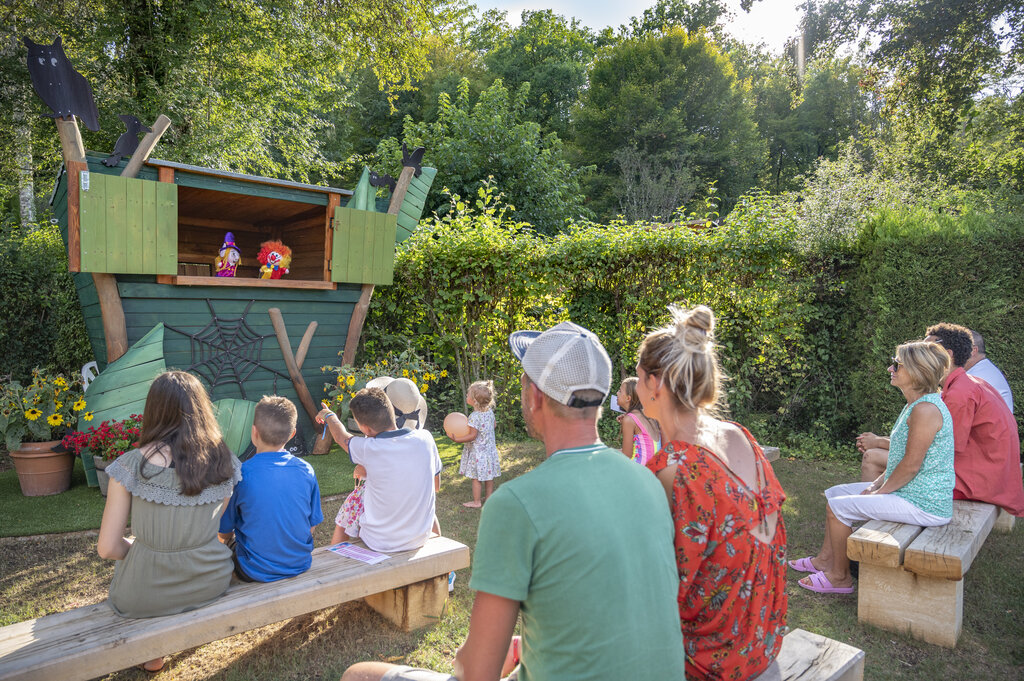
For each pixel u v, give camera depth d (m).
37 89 5.07
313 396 7.11
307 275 8.21
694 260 7.30
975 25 14.55
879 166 17.00
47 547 4.37
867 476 4.62
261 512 2.88
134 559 2.50
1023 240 6.09
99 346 6.32
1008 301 6.16
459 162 15.62
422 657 3.05
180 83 11.66
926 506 3.55
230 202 7.38
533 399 1.58
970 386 4.08
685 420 1.83
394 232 7.38
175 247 5.86
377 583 3.08
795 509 5.28
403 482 3.29
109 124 11.28
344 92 16.66
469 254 8.03
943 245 6.31
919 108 16.45
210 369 6.33
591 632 1.31
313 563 3.16
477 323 8.34
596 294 7.92
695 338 1.80
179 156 11.64
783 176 35.25
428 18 14.54
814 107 35.47
